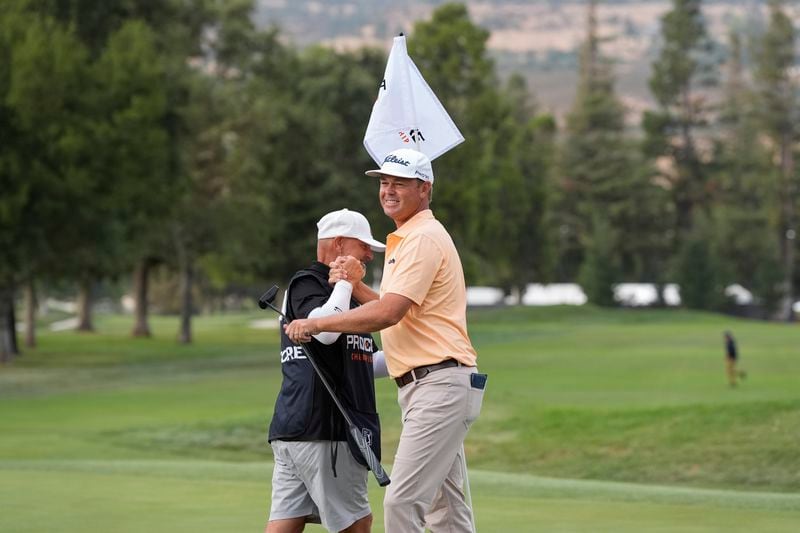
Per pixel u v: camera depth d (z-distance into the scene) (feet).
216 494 83.15
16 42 337.52
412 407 53.01
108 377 341.82
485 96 623.77
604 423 158.92
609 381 289.94
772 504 81.30
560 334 574.97
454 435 52.85
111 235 378.12
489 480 100.27
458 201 612.70
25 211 345.31
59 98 331.57
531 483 97.86
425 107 63.41
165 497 81.00
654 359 380.37
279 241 568.41
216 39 527.40
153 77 353.31
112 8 395.96
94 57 388.37
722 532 67.26
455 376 52.54
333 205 548.31
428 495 52.85
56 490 85.25
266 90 534.37
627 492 89.81
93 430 188.75
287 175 551.59
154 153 352.28
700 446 141.18
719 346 460.55
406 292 51.49
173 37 444.55
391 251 53.16
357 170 563.48
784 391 263.70
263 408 230.68
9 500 79.10
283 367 54.03
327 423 52.85
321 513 53.47
